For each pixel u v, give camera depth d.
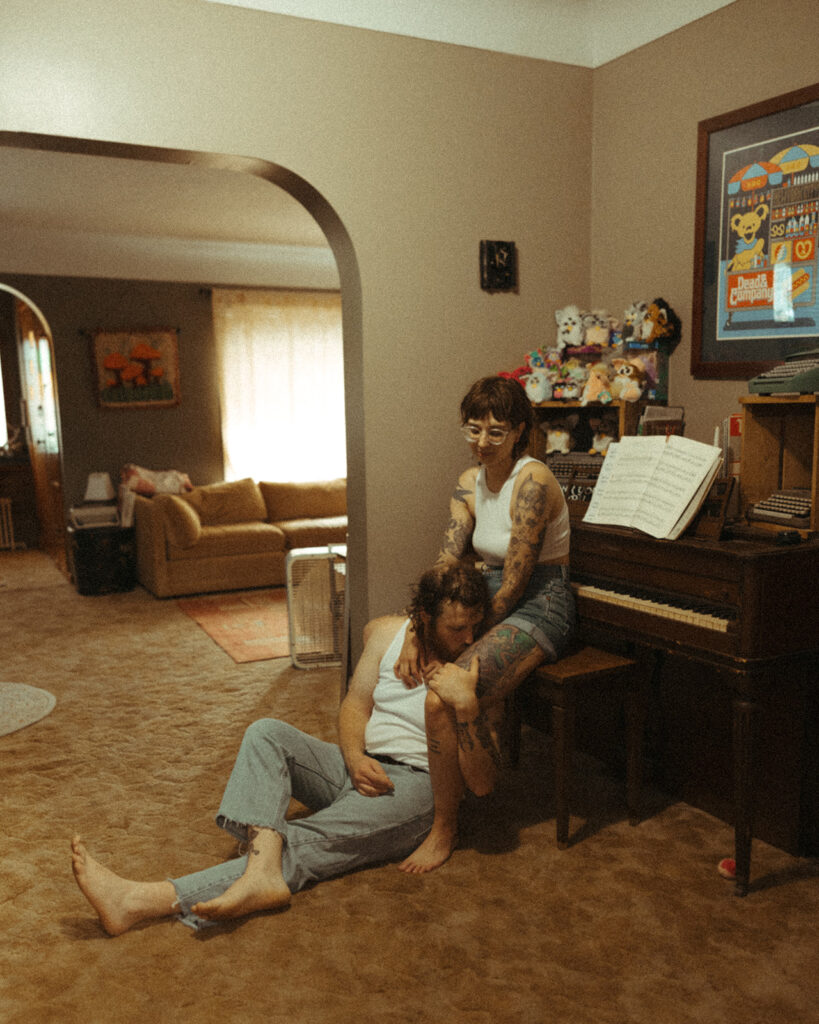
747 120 2.61
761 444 2.37
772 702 2.22
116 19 2.46
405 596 3.06
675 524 2.20
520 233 3.15
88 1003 1.69
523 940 1.88
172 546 5.66
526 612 2.28
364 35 2.78
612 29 3.11
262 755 2.08
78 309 6.29
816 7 2.41
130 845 2.35
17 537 7.97
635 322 2.89
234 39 2.60
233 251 6.74
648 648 2.31
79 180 4.54
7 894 2.11
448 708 2.06
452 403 3.08
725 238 2.72
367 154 2.84
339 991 1.71
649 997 1.68
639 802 2.40
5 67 2.37
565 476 2.93
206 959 1.82
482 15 2.96
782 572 1.98
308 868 2.05
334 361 7.29
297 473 7.27
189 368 6.77
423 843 2.22
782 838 2.25
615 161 3.16
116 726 3.29
